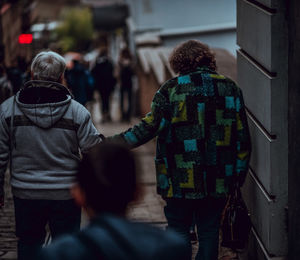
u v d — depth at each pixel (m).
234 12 20.61
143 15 20.80
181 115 4.87
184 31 20.58
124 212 2.53
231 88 4.91
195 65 4.95
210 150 4.87
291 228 4.94
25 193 4.73
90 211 2.55
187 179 4.88
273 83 4.93
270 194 5.08
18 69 13.12
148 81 16.02
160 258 2.38
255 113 5.50
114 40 38.59
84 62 19.06
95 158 2.54
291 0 4.75
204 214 5.04
